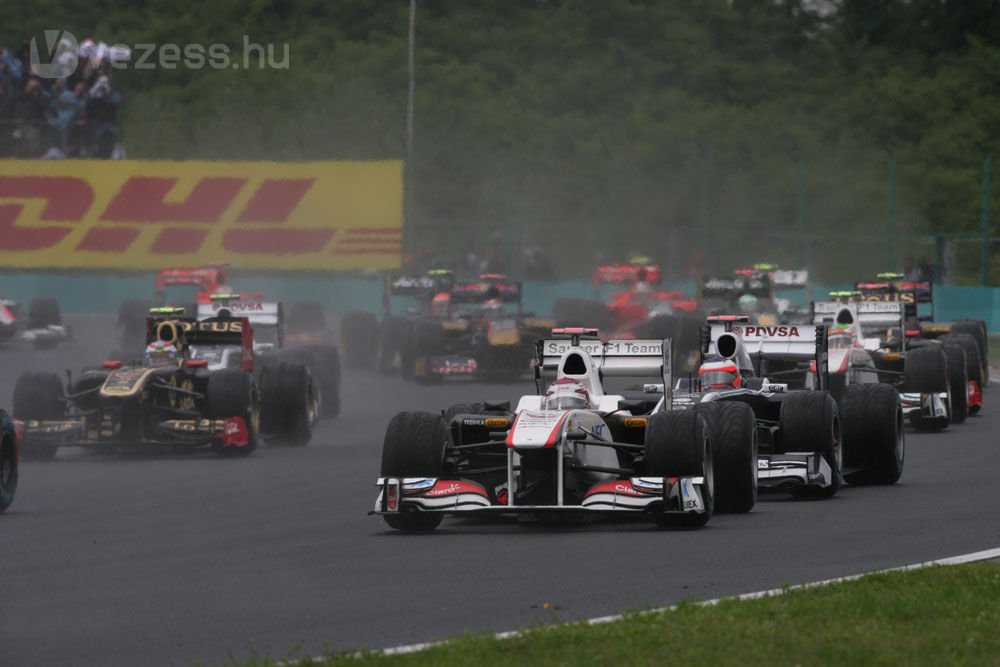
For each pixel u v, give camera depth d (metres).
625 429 45.34
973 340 82.25
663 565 35.06
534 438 40.72
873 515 43.81
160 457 64.31
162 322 69.00
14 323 129.00
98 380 65.94
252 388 66.12
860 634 25.88
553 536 40.19
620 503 40.28
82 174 164.50
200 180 164.62
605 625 27.12
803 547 37.66
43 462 62.38
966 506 45.59
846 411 51.56
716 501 44.38
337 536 41.12
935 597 29.22
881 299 96.81
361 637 27.64
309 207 164.12
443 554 37.38
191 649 26.88
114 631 28.52
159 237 163.88
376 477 56.06
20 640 27.84
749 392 49.66
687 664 23.88
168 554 38.25
